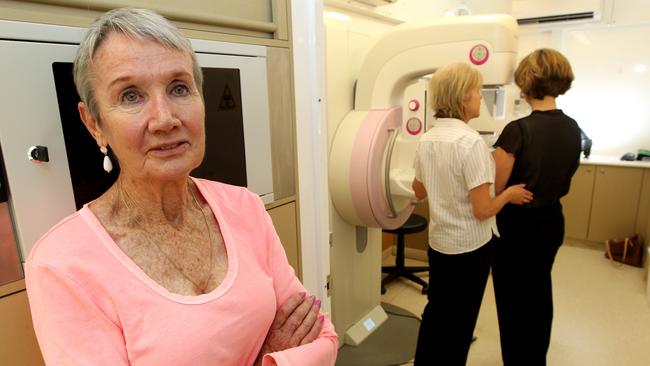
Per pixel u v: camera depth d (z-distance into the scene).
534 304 1.79
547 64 1.62
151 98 0.61
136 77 0.59
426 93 2.63
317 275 1.36
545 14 3.89
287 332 0.79
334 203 2.11
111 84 0.59
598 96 4.05
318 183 1.29
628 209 3.67
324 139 1.29
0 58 0.61
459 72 1.59
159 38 0.60
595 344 2.39
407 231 3.01
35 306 0.57
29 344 0.69
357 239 2.37
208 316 0.64
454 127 1.62
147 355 0.58
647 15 3.57
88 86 0.61
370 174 1.94
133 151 0.62
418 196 1.89
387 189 2.01
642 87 3.85
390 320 2.62
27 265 0.58
